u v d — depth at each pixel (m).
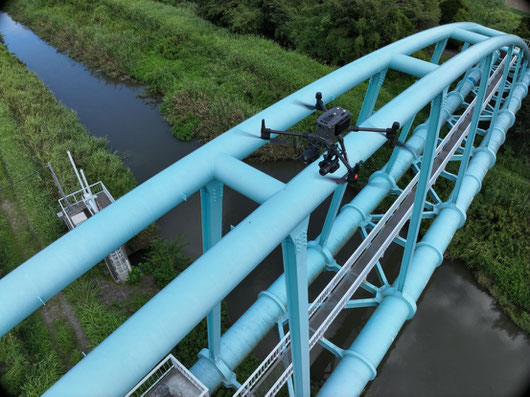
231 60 35.91
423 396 16.56
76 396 4.50
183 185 7.96
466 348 18.09
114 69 37.97
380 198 20.98
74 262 6.46
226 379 14.17
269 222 6.57
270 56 36.84
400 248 22.39
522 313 18.94
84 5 47.97
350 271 15.97
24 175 23.42
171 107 32.03
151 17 43.31
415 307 16.33
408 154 22.70
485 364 17.52
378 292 17.03
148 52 39.62
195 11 45.81
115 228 7.00
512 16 41.81
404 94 10.44
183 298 5.49
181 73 35.75
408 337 18.48
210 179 8.39
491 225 22.11
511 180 24.53
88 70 38.75
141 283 18.33
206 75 35.47
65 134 27.38
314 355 17.86
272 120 9.50
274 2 40.12
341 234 19.03
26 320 16.31
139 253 20.80
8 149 25.53
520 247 20.97
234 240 6.29
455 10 37.66
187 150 28.61
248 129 9.12
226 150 8.59
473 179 22.09
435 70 11.83
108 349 4.89
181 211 23.53
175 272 18.92
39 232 20.34
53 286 6.24
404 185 25.14
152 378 14.23
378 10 33.12
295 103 10.12
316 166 7.60
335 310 14.03
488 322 19.08
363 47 34.94
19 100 30.39
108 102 33.75
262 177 7.79
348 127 5.59
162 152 28.39
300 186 7.21
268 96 32.47
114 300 17.41
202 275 5.78
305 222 7.32
